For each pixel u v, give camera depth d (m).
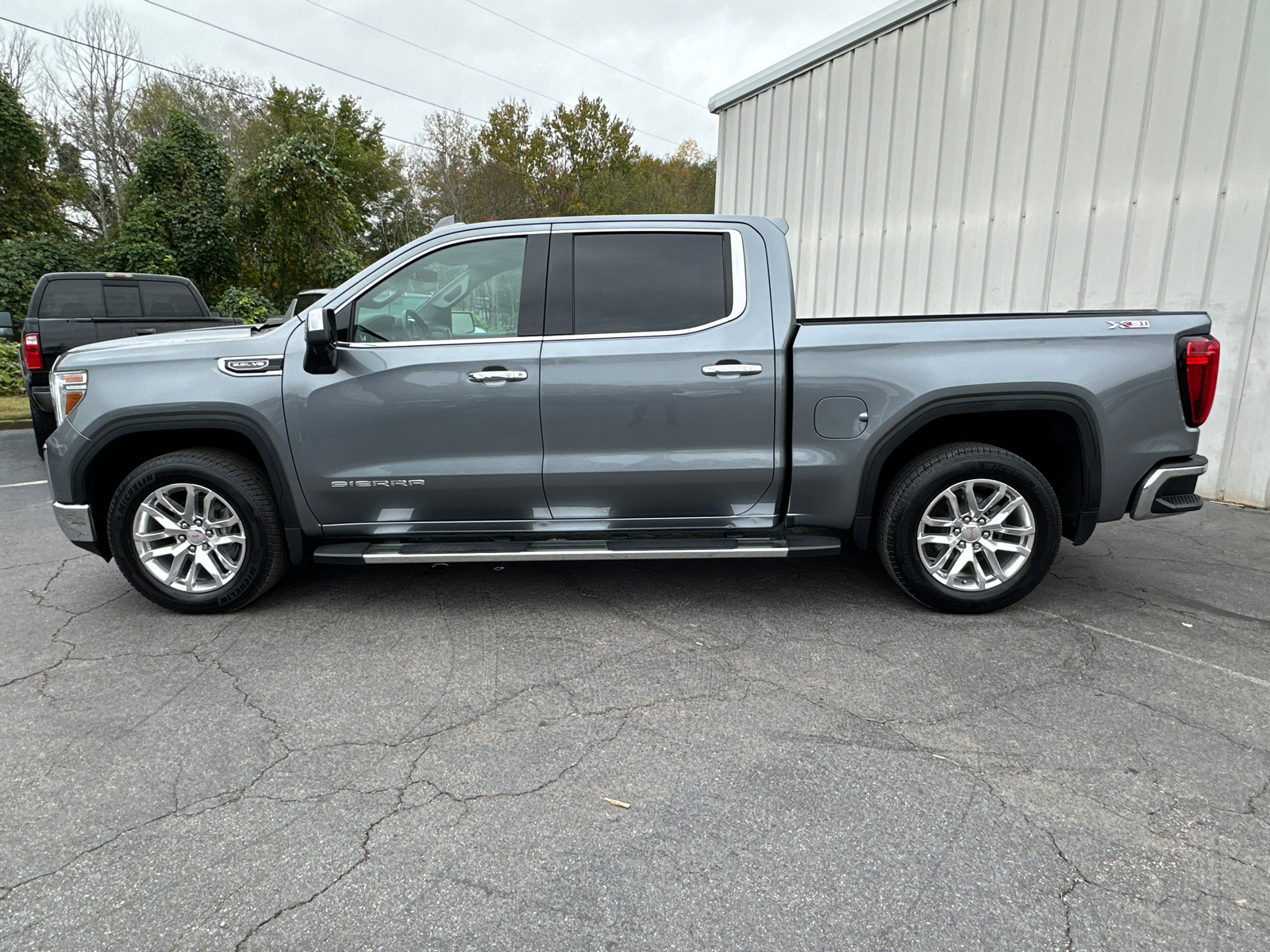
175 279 9.12
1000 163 6.99
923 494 3.58
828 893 1.97
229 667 3.28
